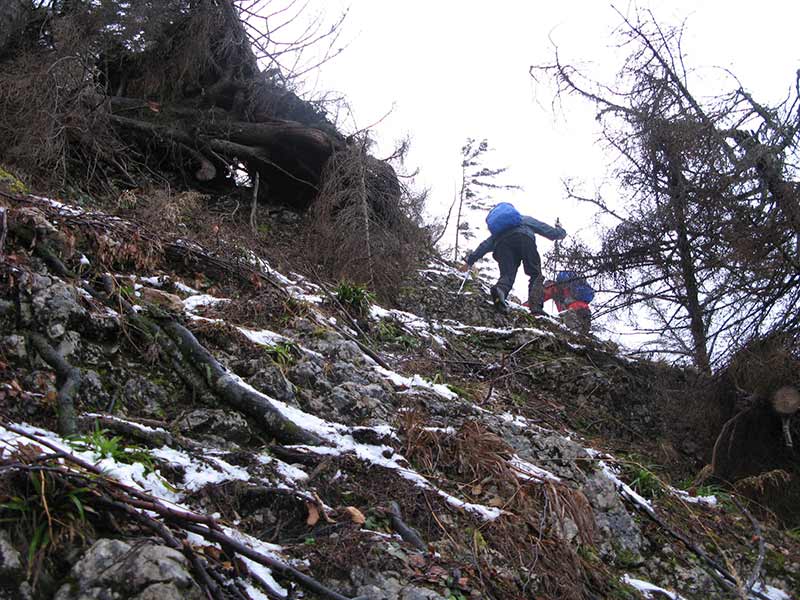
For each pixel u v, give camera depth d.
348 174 9.27
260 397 5.03
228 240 7.67
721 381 8.10
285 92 10.16
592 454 6.46
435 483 5.03
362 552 4.11
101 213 6.63
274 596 3.68
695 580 5.50
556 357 8.82
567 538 4.99
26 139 7.68
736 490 7.36
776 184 7.81
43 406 4.43
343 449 4.94
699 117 8.30
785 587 5.93
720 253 8.10
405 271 9.40
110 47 9.20
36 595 3.27
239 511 4.27
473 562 4.43
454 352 8.30
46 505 3.42
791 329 7.85
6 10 8.59
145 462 4.18
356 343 6.77
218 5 9.73
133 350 5.18
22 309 4.84
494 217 10.46
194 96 10.11
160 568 3.34
